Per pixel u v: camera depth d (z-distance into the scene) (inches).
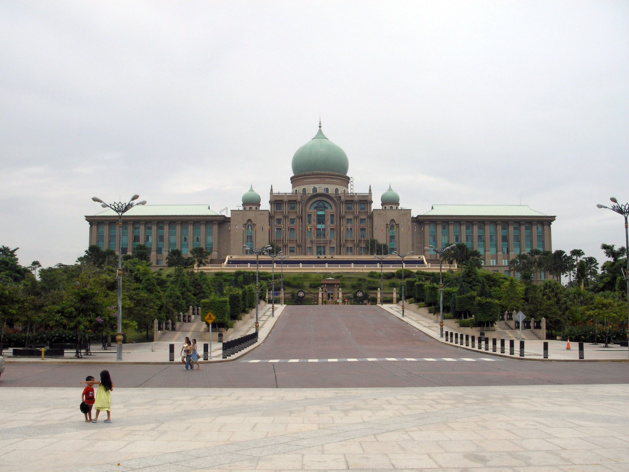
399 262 7411.4
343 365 1958.7
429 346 2679.6
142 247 7529.5
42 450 810.2
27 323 2519.7
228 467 725.9
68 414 1069.1
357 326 3526.1
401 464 737.0
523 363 2036.2
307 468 720.3
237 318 3508.9
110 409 1035.9
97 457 773.3
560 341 3105.3
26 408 1131.9
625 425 957.8
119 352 2095.2
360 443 841.5
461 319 3415.4
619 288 4097.0
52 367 1909.4
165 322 3393.2
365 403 1176.8
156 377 1652.3
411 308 4409.5
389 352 2422.5
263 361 2105.1
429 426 952.9
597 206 2401.6
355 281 6284.5
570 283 6727.4
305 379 1598.2
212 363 2043.6
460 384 1491.1
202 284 4347.9
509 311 3745.1
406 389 1389.0
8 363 2023.9
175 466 730.8
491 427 944.3
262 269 6683.1
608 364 2016.5
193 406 1152.8
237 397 1272.1
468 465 732.7
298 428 941.8
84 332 2235.5
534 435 888.3
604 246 4847.4
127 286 3073.3
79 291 2233.0
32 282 3513.8
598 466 727.1
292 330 3353.8
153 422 992.9
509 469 716.7
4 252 5664.4
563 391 1349.7
